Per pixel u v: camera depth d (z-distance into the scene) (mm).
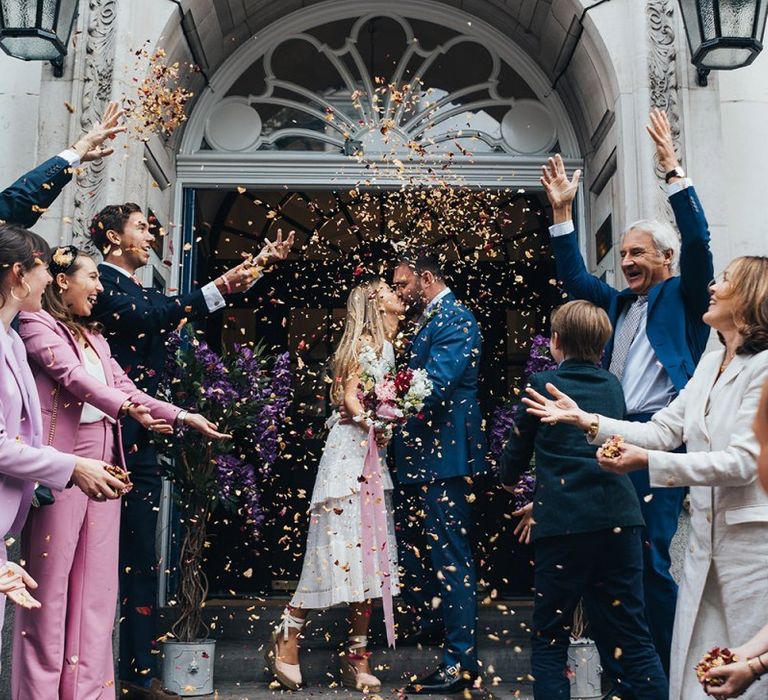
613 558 2906
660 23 4418
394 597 4410
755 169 4496
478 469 3932
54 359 2979
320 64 5316
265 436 4195
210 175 5105
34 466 2479
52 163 3281
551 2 4699
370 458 3938
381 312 4191
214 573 5418
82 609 3002
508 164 5160
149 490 3646
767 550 2236
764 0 4055
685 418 2541
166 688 3756
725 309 2502
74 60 4262
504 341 5730
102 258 4055
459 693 3660
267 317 5914
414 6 5293
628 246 3520
